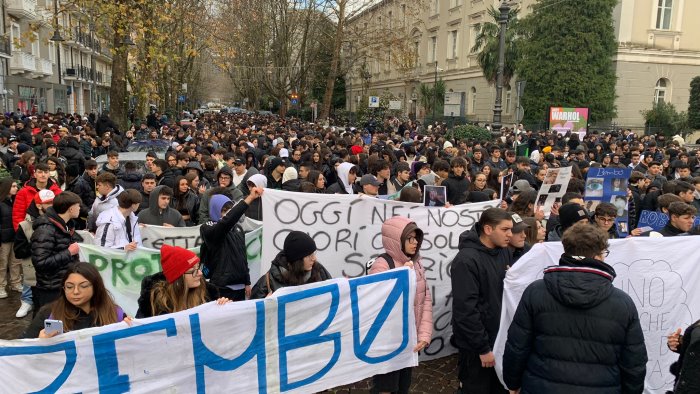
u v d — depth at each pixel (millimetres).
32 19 34344
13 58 33312
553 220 5887
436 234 5398
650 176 10406
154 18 19766
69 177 8602
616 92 30922
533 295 3008
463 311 3742
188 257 3537
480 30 39531
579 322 2846
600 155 15383
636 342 2844
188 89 51969
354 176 8203
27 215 5637
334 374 3822
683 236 4504
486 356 3752
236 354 3488
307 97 55688
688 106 31641
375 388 4168
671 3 31125
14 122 16438
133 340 3193
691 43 31578
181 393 3342
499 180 8586
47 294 4730
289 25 40469
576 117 25844
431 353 5281
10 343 2906
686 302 4504
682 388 2672
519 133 22969
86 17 17391
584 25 29578
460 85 42531
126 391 3188
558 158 13750
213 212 5086
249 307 3500
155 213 6324
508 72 33281
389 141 17297
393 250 4113
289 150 14328
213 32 29047
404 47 36906
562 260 2982
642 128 30266
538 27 30719
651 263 4465
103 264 5379
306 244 3764
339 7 37688
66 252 4750
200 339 3373
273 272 3824
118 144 15539
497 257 3938
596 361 2834
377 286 3912
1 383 2902
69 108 46750
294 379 3689
